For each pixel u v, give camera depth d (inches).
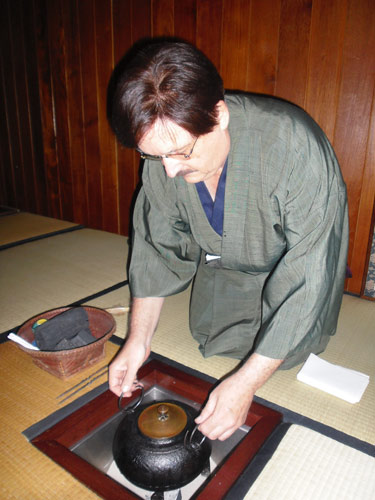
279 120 37.6
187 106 28.1
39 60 114.1
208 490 35.0
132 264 49.7
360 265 78.9
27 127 124.3
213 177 42.2
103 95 105.3
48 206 128.7
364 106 71.9
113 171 110.2
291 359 52.2
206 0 84.0
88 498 34.3
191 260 51.8
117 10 96.7
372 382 51.9
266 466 37.6
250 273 51.6
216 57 85.9
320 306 37.6
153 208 48.8
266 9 77.7
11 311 69.1
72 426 42.1
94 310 56.6
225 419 34.7
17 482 35.7
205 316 57.5
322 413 45.4
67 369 49.2
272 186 38.3
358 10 69.1
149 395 51.6
